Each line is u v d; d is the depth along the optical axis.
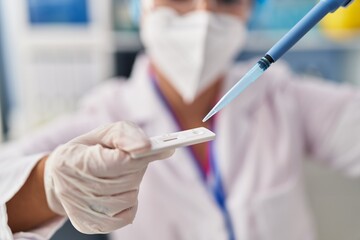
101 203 0.39
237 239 0.78
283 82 0.97
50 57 1.07
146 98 0.87
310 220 0.89
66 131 0.81
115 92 0.93
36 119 1.09
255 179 0.83
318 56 1.18
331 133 0.92
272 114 0.91
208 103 0.88
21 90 1.12
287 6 1.12
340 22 1.09
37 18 1.05
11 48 1.23
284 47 0.41
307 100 0.95
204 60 0.79
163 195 0.80
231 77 0.91
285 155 0.86
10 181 0.48
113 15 1.08
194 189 0.80
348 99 0.93
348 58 1.18
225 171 0.82
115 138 0.37
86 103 0.93
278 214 0.81
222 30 0.79
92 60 1.08
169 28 0.80
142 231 0.79
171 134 0.37
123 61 1.15
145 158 0.36
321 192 1.10
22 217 0.48
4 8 1.20
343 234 1.12
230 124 0.86
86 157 0.37
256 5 0.99
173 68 0.82
